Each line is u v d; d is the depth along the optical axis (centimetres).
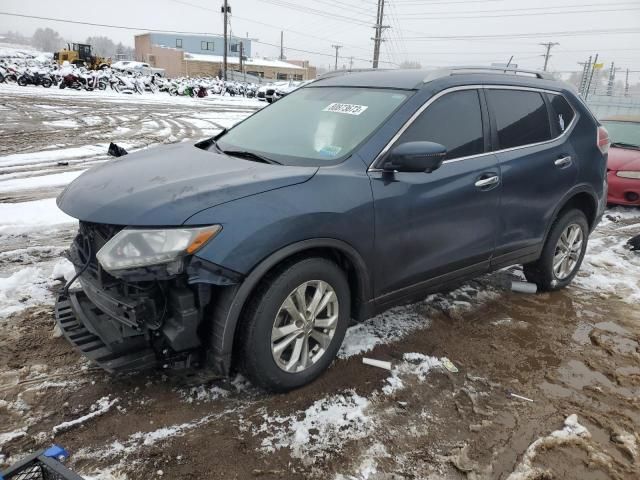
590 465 252
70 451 242
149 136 1305
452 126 351
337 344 308
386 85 359
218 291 260
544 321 406
